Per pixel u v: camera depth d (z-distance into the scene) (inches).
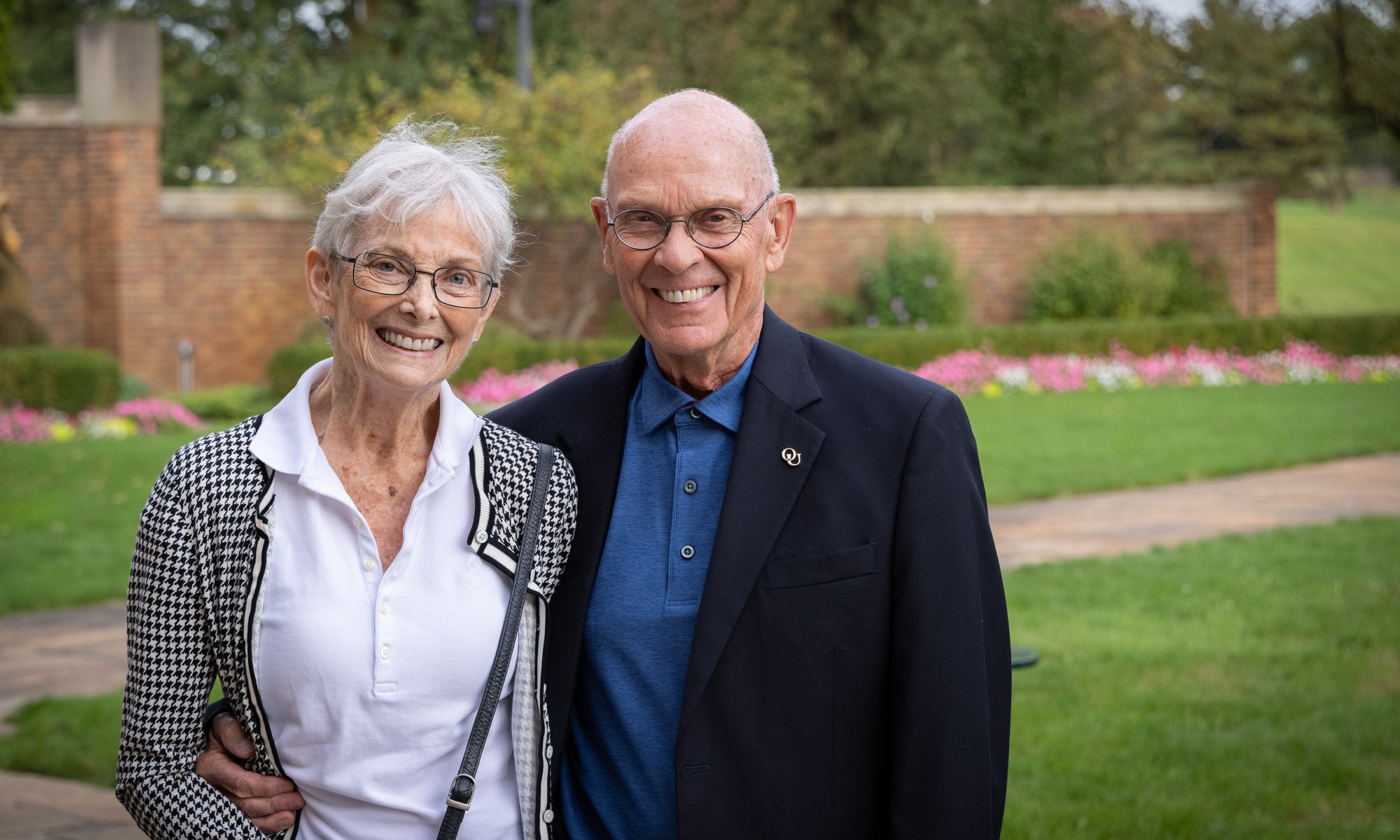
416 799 76.9
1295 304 1010.1
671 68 827.4
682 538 84.8
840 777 81.8
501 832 79.0
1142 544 323.3
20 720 195.2
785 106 868.6
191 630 75.1
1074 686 209.5
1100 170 1037.2
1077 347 731.4
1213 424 522.0
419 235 75.8
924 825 78.7
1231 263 829.2
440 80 796.6
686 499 85.5
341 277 76.8
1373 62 800.3
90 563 294.5
